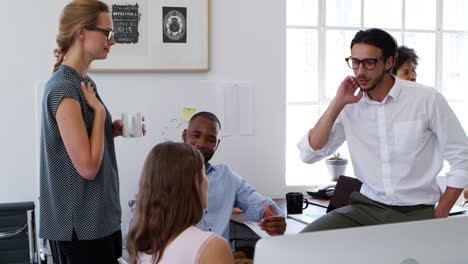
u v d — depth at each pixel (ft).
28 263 9.37
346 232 3.60
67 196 6.78
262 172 11.94
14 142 10.63
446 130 7.42
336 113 7.76
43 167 6.93
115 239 7.50
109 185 7.23
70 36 6.91
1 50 10.47
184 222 4.87
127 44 10.89
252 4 11.66
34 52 10.61
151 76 11.14
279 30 11.85
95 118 6.80
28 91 10.63
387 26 12.98
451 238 3.63
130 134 7.98
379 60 7.34
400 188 7.57
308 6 12.50
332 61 12.76
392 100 7.57
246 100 11.72
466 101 13.67
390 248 3.54
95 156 6.63
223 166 8.94
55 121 6.67
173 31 11.11
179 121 11.33
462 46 13.61
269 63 11.84
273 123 11.94
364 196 7.97
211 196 8.62
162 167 4.91
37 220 10.63
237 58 11.65
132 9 10.86
